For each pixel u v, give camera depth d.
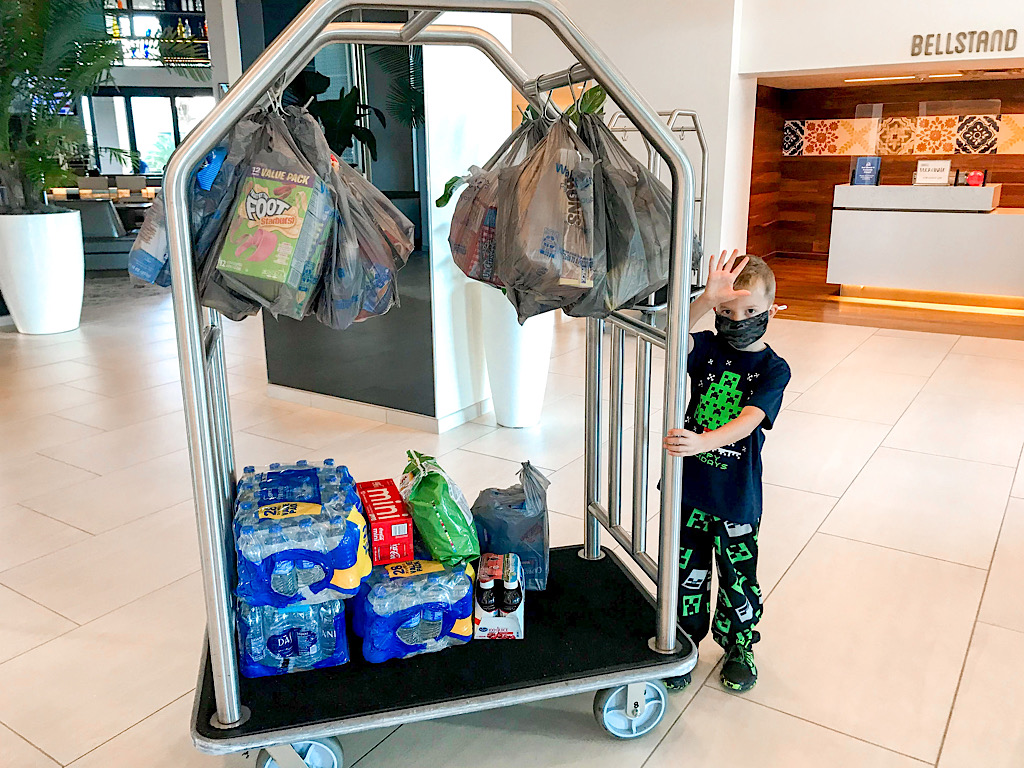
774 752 1.78
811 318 6.54
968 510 2.97
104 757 1.81
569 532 2.81
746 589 1.93
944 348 5.46
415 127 3.57
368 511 1.84
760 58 7.09
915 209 7.01
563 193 1.50
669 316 1.63
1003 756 1.76
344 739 1.84
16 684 2.06
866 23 6.60
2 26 5.68
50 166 6.04
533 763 1.76
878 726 1.86
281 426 4.07
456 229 1.87
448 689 1.67
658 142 1.51
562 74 1.68
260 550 1.61
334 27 1.66
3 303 6.71
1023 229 6.56
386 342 3.97
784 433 3.80
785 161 10.16
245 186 1.45
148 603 2.42
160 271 1.48
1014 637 2.18
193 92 14.14
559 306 1.64
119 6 12.97
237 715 1.58
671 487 1.69
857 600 2.37
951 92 8.98
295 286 1.43
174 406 4.36
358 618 1.80
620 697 1.79
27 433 3.96
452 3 1.40
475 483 3.29
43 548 2.77
